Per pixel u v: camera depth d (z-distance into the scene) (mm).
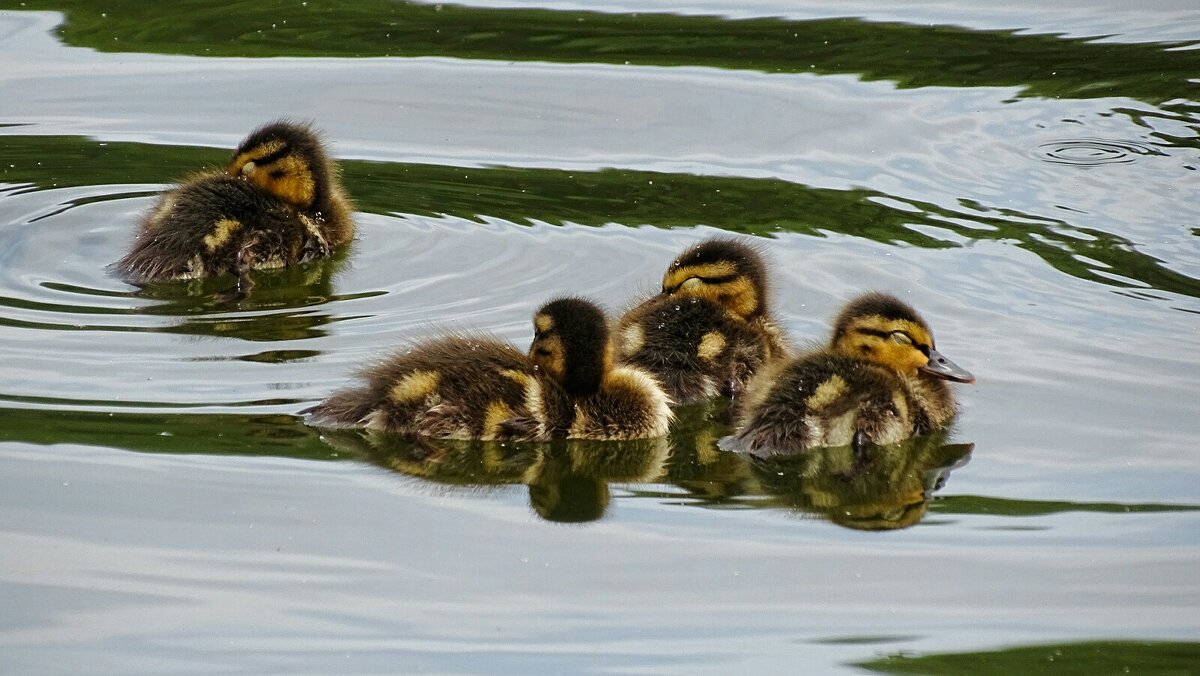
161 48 22625
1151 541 10938
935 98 21016
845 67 22094
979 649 9672
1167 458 12195
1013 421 12938
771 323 14844
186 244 15609
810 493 11805
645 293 15383
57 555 10492
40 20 23641
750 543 10953
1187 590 10320
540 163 19047
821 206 17766
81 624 9773
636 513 11406
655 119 20375
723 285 14602
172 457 11766
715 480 12070
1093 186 18266
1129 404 13148
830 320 14961
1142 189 18156
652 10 24516
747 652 9594
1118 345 14312
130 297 15055
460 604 10078
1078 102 20859
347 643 9617
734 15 24297
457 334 13492
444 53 22625
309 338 14109
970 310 15141
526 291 15430
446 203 17859
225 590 10172
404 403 12438
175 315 14602
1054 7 24797
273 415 12508
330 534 10852
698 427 13391
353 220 17297
